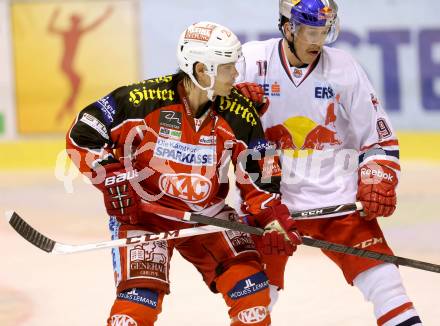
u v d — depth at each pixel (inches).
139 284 380.2
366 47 1042.7
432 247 657.6
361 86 434.9
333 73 433.7
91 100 1072.2
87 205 812.6
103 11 1062.4
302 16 410.6
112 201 394.3
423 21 1031.0
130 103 394.6
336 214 431.2
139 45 1067.9
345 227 436.5
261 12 1050.1
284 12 419.8
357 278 432.1
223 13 1055.6
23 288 591.8
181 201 410.6
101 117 396.2
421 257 634.8
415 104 1044.5
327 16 409.7
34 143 1069.8
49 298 569.6
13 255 670.5
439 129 1042.1
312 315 526.9
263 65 436.8
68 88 1072.2
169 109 395.9
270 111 440.5
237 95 404.8
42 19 1064.8
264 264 429.7
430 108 1042.1
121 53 1067.9
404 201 791.7
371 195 424.8
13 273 625.9
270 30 1051.3
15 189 886.4
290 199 450.0
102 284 596.7
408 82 1042.1
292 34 421.1
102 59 1068.5
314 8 408.8
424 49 1034.7
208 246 406.9
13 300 566.3
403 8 1031.6
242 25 1055.0
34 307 552.4
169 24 1061.1
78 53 1068.5
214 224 395.9
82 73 1071.6
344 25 1042.1
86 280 606.5
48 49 1069.8
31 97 1075.9
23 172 964.6
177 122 396.5
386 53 1040.8
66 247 396.8
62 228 732.7
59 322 523.2
